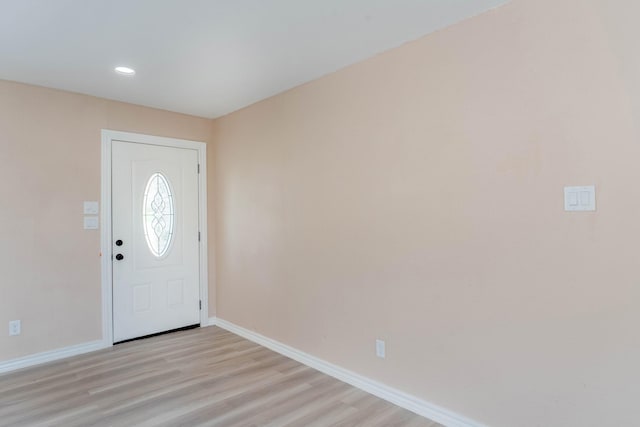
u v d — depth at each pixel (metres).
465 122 2.13
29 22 2.11
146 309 3.80
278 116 3.39
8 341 3.00
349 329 2.78
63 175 3.28
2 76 2.94
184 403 2.46
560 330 1.81
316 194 3.03
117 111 3.59
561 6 1.80
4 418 2.27
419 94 2.34
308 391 2.64
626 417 1.63
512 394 1.96
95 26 2.17
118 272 3.61
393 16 2.08
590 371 1.72
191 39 2.34
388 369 2.52
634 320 1.61
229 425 2.20
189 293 4.11
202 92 3.35
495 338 2.02
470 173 2.12
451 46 2.19
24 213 3.09
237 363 3.14
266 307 3.55
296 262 3.22
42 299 3.16
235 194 3.96
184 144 4.06
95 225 3.45
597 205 1.70
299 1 1.92
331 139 2.90
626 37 1.63
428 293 2.31
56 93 3.25
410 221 2.39
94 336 3.43
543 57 1.85
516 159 1.94
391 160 2.50
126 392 2.61
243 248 3.85
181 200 4.05
